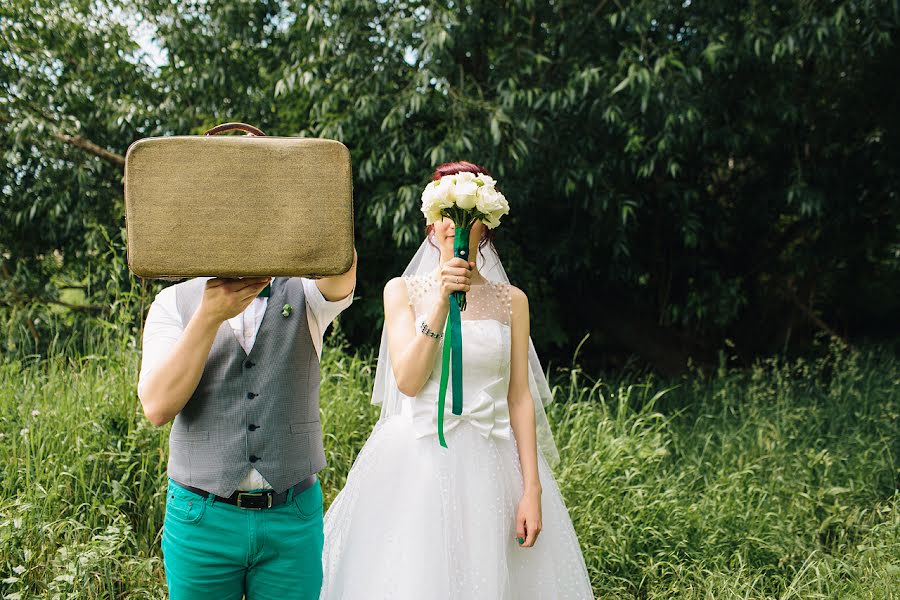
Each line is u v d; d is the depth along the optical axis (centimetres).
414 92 501
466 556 208
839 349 660
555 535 230
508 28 539
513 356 234
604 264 698
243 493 181
